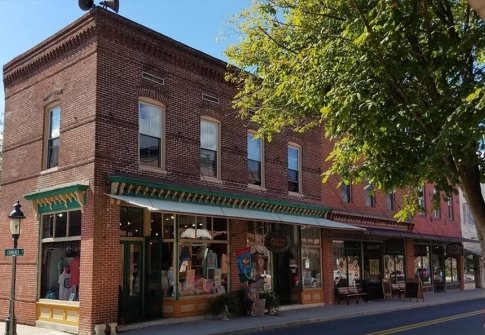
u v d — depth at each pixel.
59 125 16.75
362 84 7.19
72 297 15.28
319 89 8.36
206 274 17.86
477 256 38.34
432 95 7.45
